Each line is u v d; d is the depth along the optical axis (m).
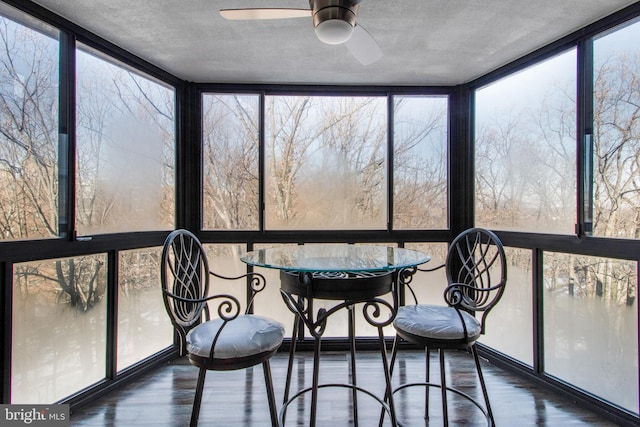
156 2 1.58
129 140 2.16
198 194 2.53
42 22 1.68
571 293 1.94
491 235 1.65
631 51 1.67
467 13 1.67
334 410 1.78
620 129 1.71
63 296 1.79
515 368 2.19
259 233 2.55
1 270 1.52
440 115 2.65
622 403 1.70
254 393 1.95
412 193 2.63
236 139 2.58
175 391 1.98
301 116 2.61
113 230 2.05
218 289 2.56
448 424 1.64
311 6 1.32
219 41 1.94
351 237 2.59
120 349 2.10
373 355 2.48
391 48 2.03
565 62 1.97
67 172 1.78
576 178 1.90
